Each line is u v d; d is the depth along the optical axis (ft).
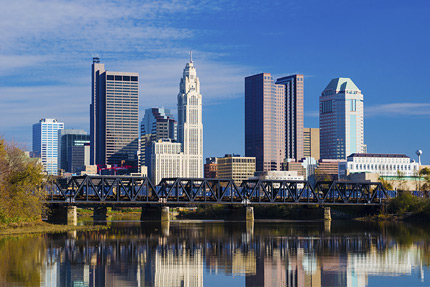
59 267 301.43
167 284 261.85
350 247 405.59
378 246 412.98
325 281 270.05
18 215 531.91
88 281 265.75
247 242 442.91
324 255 358.84
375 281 269.64
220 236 505.25
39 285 254.68
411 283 265.54
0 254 345.72
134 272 290.56
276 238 483.51
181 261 329.72
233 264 319.06
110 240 448.65
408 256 354.13
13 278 268.21
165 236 499.92
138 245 413.18
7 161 510.17
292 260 336.29
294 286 259.19
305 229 611.47
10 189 506.07
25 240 427.33
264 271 295.69
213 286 258.37
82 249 379.14
